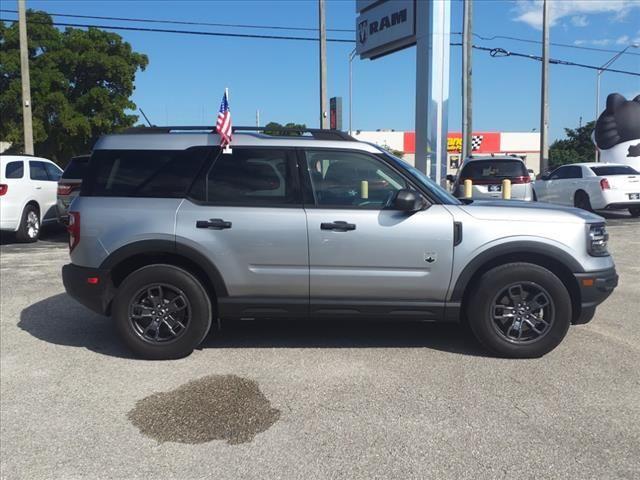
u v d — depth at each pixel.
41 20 32.94
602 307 6.70
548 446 3.50
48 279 8.34
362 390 4.34
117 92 35.62
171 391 4.35
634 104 24.17
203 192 4.99
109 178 5.08
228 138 5.02
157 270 4.92
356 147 5.02
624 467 3.27
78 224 5.00
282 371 4.73
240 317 5.05
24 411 4.03
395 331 5.79
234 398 4.21
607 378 4.54
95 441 3.61
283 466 3.31
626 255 10.23
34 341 5.54
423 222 4.85
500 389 4.34
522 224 4.88
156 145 5.11
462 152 21.95
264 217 4.89
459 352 5.16
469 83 21.69
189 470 3.28
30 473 3.26
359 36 18.22
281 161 5.00
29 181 12.27
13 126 31.78
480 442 3.55
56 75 32.41
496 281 4.86
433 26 13.48
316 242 4.87
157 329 4.98
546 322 4.92
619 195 15.37
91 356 5.12
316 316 5.03
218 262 4.91
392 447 3.50
